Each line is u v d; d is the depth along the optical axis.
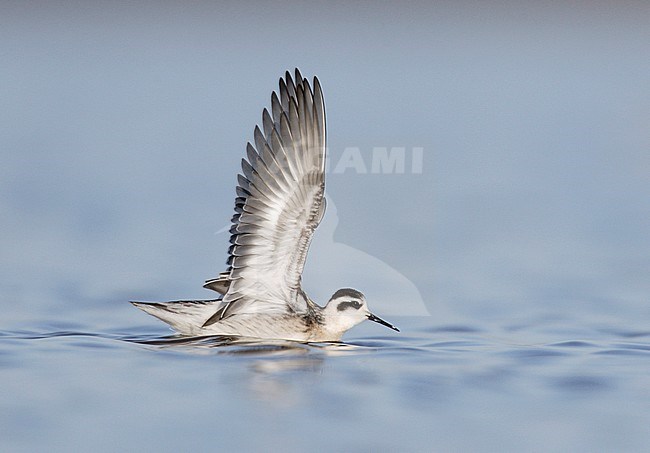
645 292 16.44
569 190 23.88
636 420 9.94
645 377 11.40
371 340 13.43
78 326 13.88
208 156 26.84
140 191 23.11
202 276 17.09
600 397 10.65
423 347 12.95
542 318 14.91
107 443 9.09
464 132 29.80
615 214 21.78
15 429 9.43
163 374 11.13
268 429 9.45
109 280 16.62
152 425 9.53
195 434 9.32
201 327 12.90
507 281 16.95
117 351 12.16
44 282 16.36
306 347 12.67
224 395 10.41
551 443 9.33
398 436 9.36
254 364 11.63
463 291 16.28
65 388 10.59
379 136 26.47
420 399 10.44
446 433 9.51
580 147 28.92
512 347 12.98
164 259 18.02
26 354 11.95
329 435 9.36
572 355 12.49
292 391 10.61
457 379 11.22
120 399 10.24
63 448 8.99
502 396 10.61
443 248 18.56
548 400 10.52
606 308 15.47
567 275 17.33
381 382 11.01
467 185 23.75
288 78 11.83
